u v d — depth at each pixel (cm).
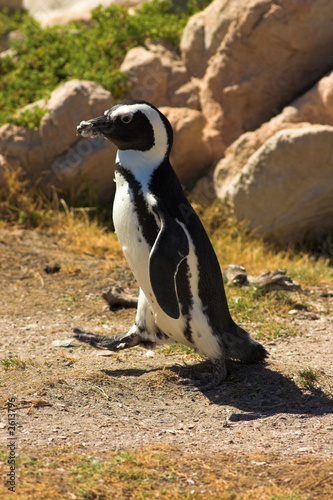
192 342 763
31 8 3225
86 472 518
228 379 778
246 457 576
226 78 1695
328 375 792
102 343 820
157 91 1741
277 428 653
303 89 1702
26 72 1905
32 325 1018
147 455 560
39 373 760
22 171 1591
